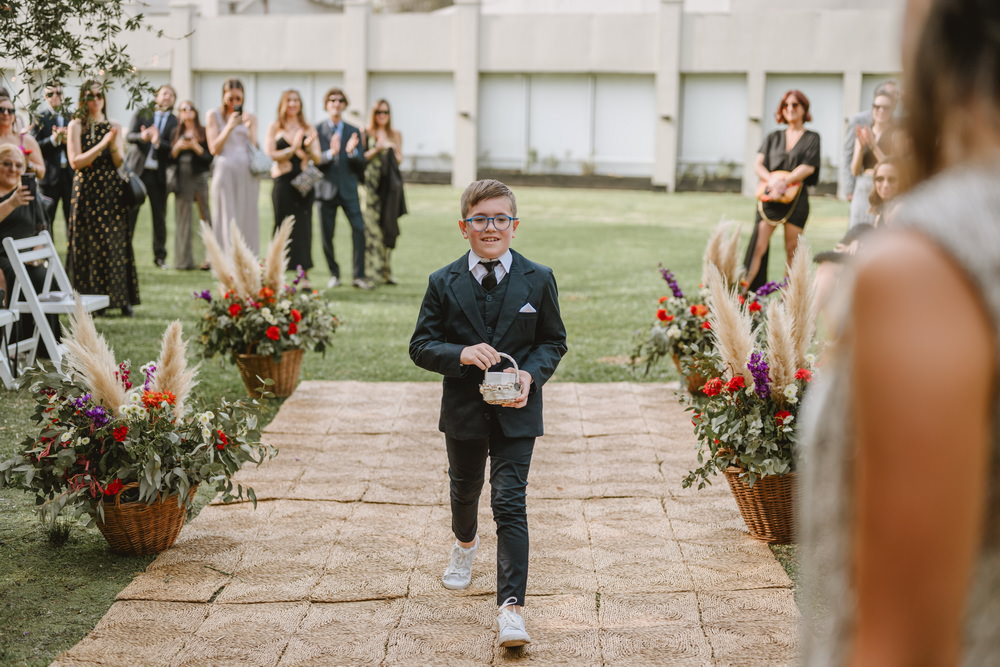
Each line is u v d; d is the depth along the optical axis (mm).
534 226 17609
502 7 26844
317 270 12391
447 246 14750
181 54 26031
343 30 25734
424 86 26156
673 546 4262
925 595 743
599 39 25219
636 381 7188
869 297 762
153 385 4332
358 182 11008
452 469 3676
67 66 5438
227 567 4016
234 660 3285
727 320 4320
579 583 3906
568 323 9297
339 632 3504
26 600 3699
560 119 25953
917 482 728
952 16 794
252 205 11180
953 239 738
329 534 4387
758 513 4246
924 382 721
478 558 4141
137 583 3838
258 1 29891
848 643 884
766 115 24797
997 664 810
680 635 3453
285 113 10516
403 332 8750
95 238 8562
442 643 3426
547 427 6008
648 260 13633
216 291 10219
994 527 780
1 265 7062
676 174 25375
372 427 5984
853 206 8445
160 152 11586
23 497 4773
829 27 24062
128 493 4086
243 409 4398
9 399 6312
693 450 5586
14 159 7004
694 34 24750
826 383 930
